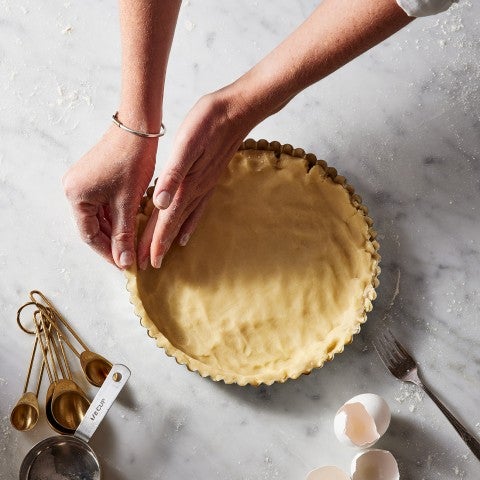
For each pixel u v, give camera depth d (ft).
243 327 3.52
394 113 3.79
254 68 3.20
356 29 3.01
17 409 3.59
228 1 3.85
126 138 3.31
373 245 3.55
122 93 3.27
